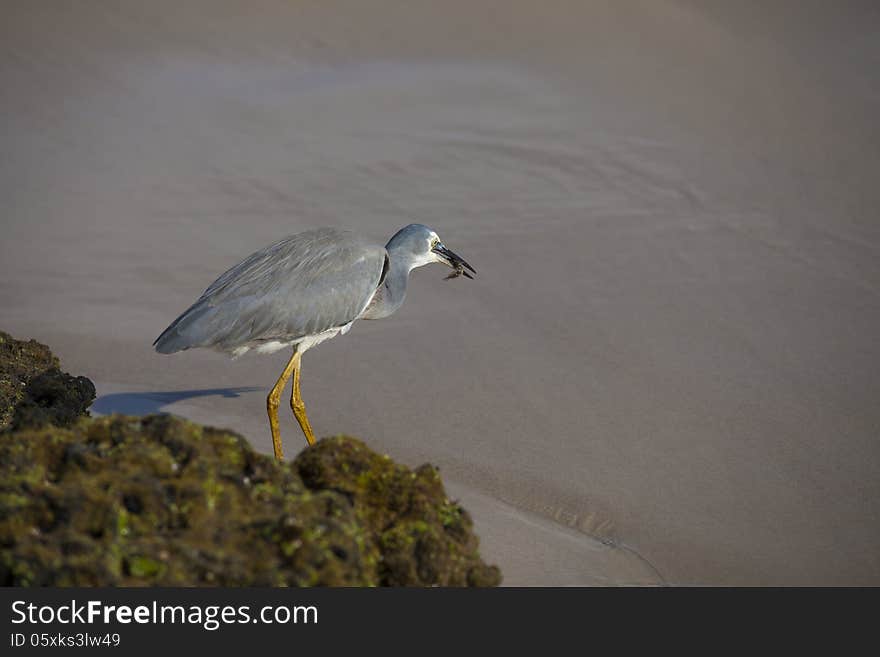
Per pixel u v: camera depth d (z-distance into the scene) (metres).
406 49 25.77
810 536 10.46
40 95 22.73
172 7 26.77
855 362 13.77
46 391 10.99
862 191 19.30
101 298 15.75
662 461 11.66
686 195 19.09
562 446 11.95
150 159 20.42
